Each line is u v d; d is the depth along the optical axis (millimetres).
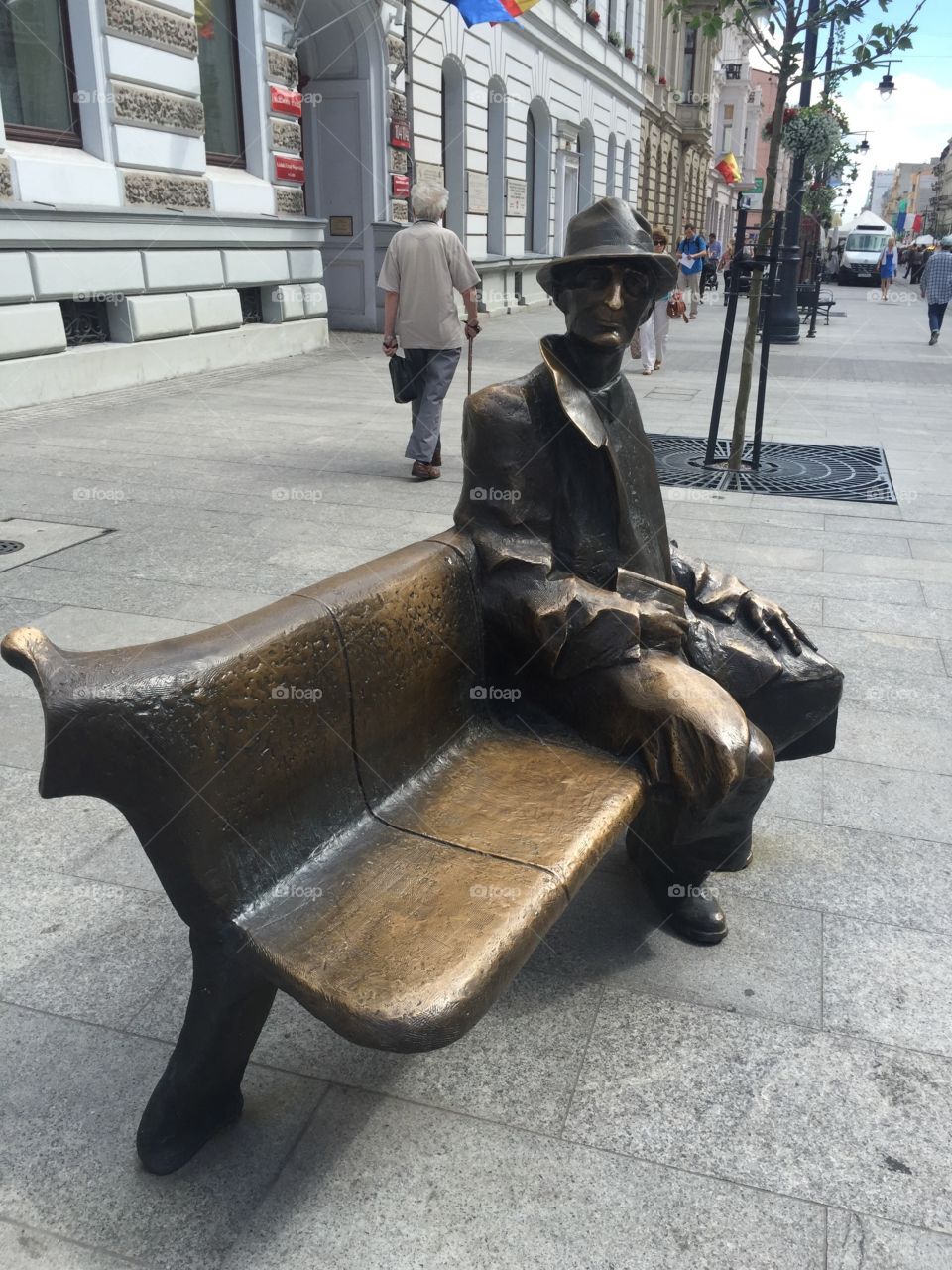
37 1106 1982
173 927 2533
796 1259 1710
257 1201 1793
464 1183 1838
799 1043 2195
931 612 4824
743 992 2352
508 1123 1972
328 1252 1701
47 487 6793
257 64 12797
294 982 1567
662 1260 1701
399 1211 1777
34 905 2609
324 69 16375
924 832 3035
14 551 5434
